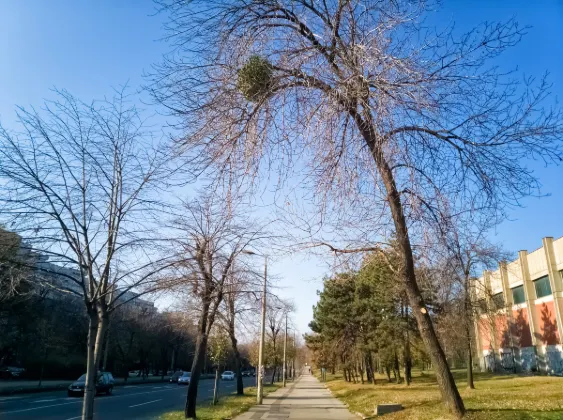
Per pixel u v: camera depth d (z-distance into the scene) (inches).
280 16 327.3
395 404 657.6
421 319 467.2
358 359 1595.7
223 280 563.2
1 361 1588.3
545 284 1651.1
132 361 2411.4
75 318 1430.9
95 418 690.2
